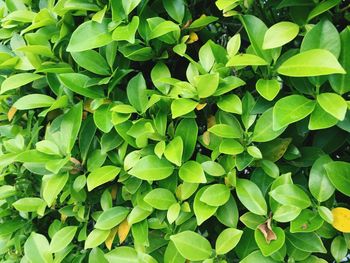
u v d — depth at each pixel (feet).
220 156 1.13
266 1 1.17
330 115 0.94
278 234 1.01
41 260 1.25
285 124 0.92
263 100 1.08
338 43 0.97
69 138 1.18
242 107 1.10
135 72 1.31
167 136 1.15
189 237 1.07
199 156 1.14
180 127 1.13
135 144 1.15
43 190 1.22
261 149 1.09
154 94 1.08
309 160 1.11
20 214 1.43
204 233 1.28
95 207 1.36
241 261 1.03
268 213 1.06
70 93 1.26
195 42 1.29
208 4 1.33
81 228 1.32
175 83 1.10
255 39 1.07
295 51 1.07
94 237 1.19
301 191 1.01
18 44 1.36
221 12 1.31
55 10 1.24
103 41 1.13
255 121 1.12
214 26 1.32
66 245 1.22
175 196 1.14
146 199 1.10
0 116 1.49
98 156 1.23
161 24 1.11
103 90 1.22
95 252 1.23
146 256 1.14
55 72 1.25
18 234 1.41
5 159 1.24
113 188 1.30
